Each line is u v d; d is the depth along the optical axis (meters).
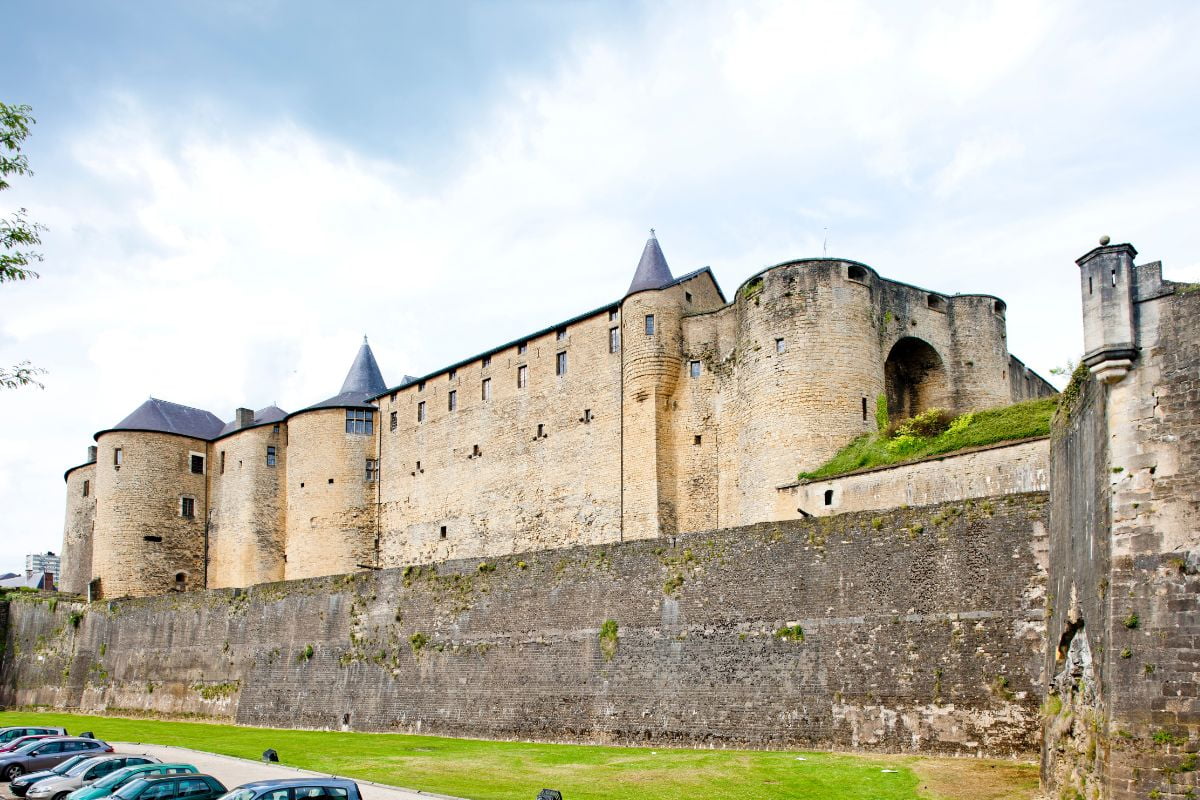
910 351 51.62
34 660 66.56
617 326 55.94
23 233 22.12
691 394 52.88
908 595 30.28
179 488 74.81
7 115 21.56
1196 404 19.48
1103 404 20.73
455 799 25.22
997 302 52.72
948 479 39.56
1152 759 18.64
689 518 51.59
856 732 30.28
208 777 25.28
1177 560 19.14
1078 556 22.94
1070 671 22.88
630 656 36.53
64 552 85.88
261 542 71.31
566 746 36.09
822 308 46.28
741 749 32.56
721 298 58.50
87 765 28.39
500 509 60.25
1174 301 20.00
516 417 60.59
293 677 49.03
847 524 32.19
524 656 39.91
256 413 77.75
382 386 75.75
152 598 59.50
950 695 28.72
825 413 45.22
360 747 37.44
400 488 67.75
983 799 23.05
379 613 46.19
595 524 54.41
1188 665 18.67
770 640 33.00
